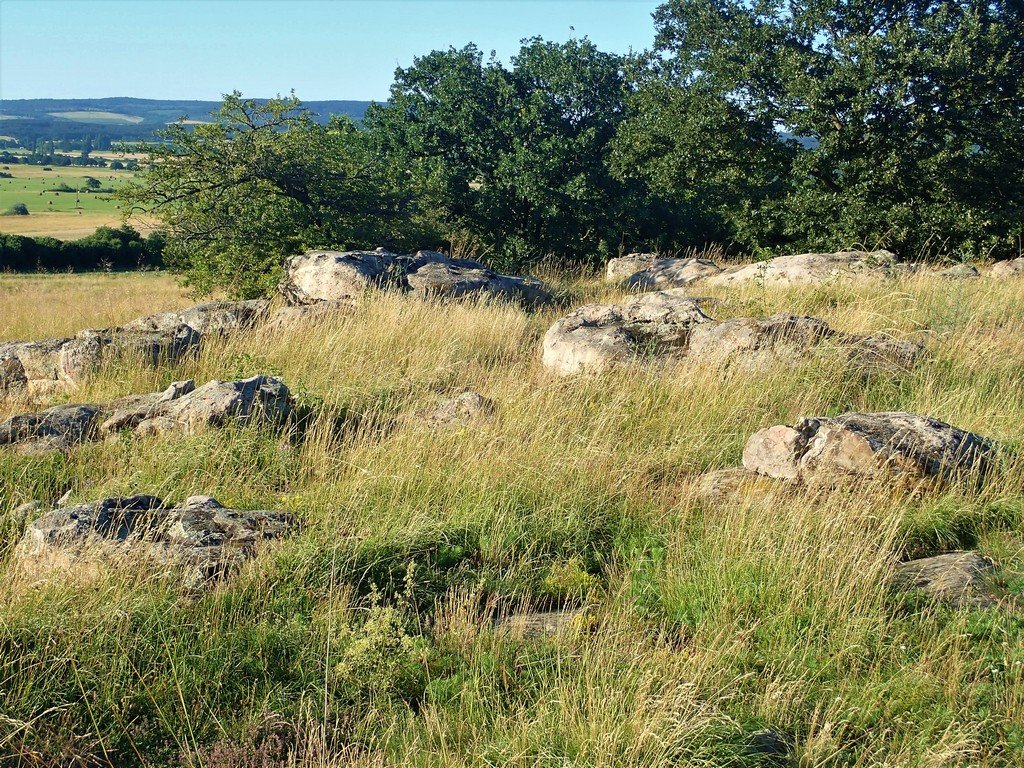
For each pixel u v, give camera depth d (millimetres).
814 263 14477
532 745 3789
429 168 26156
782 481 6324
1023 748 3648
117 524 5715
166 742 4012
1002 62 19250
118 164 189125
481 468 6742
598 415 7855
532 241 27562
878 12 21984
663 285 16672
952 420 7406
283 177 19438
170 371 10164
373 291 13039
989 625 4457
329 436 7773
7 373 10523
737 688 4133
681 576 5234
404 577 5465
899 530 5578
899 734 3854
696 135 22859
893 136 20172
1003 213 20188
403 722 4125
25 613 4582
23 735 3877
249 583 5086
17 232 63688
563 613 5105
